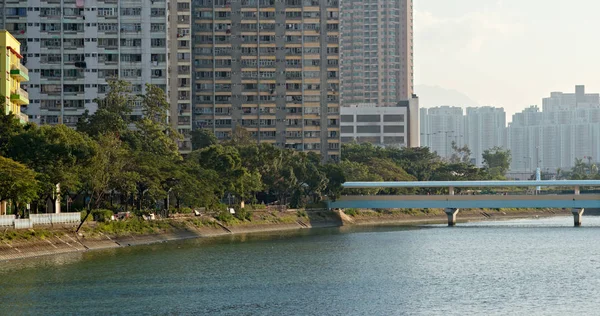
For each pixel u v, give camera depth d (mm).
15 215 190375
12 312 128500
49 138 197000
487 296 144500
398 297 143250
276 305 135750
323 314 129125
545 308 134000
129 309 131500
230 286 152875
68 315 126875
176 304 135750
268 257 196875
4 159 177000
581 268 180625
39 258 182000
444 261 192750
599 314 129500
